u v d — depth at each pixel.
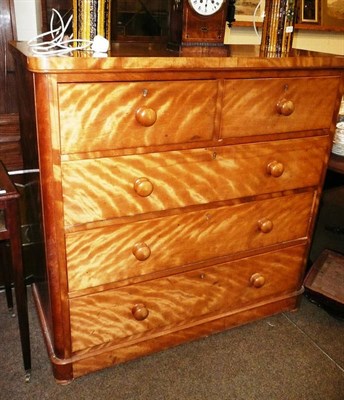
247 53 1.40
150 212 1.34
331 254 2.07
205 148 1.33
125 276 1.39
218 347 1.68
